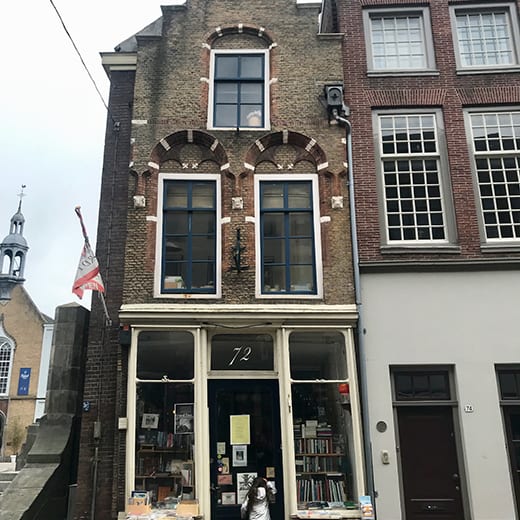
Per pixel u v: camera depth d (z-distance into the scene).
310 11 12.48
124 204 11.62
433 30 12.56
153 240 10.92
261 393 10.47
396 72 12.19
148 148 11.37
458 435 10.12
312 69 12.06
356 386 10.17
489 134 11.87
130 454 9.71
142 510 9.41
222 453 10.14
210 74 12.05
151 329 10.33
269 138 11.49
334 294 10.69
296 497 9.72
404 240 11.29
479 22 12.80
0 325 46.66
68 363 11.64
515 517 9.59
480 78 12.16
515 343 10.46
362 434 10.02
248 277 10.72
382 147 11.81
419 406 10.27
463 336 10.49
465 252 10.99
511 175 11.66
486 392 10.20
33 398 44.81
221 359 10.59
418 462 10.02
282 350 10.36
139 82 11.82
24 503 9.69
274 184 11.41
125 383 10.24
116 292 11.07
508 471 9.81
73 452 11.27
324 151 11.44
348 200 11.27
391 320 10.58
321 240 11.02
